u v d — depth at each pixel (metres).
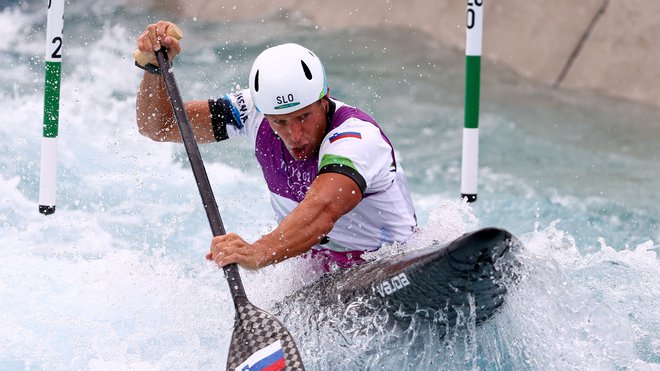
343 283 13.32
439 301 12.15
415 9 37.03
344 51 35.31
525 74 32.25
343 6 38.69
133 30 38.03
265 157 14.23
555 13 32.53
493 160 25.86
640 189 23.56
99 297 16.12
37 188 22.25
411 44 35.44
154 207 21.70
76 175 23.42
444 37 35.41
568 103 30.09
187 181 23.64
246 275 15.37
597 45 31.00
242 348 12.27
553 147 26.81
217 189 23.12
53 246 18.86
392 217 13.94
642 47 29.98
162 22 14.70
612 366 13.04
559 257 17.30
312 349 13.35
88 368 13.77
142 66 14.85
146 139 26.19
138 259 18.08
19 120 26.86
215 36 37.94
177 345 14.41
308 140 13.12
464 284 11.73
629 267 17.00
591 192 23.33
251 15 40.22
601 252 17.72
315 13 39.34
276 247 12.22
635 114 28.89
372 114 29.55
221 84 31.67
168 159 25.17
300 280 14.66
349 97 30.91
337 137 12.89
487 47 33.69
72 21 38.84
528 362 13.12
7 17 39.34
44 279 16.91
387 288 12.40
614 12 31.03
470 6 17.61
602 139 27.36
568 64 31.52
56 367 13.80
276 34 37.69
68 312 15.57
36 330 14.88
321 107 13.14
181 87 31.20
